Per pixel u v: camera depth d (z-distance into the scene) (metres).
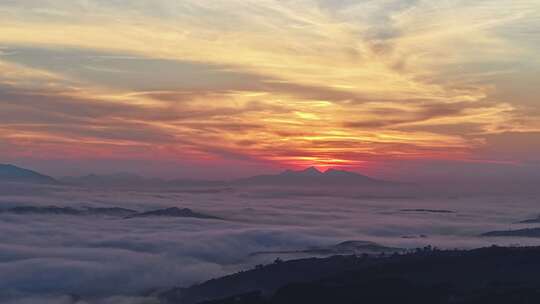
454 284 102.62
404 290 101.50
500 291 95.50
